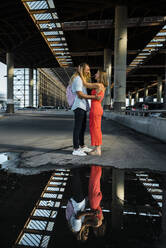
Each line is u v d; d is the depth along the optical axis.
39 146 4.28
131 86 92.38
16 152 3.61
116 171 2.36
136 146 4.32
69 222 1.10
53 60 46.16
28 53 39.75
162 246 0.89
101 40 31.31
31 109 54.47
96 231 1.01
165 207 1.36
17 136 6.02
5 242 0.91
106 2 18.48
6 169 2.43
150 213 1.25
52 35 30.06
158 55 42.34
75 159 3.03
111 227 1.05
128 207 1.34
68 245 0.88
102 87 3.30
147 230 1.03
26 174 2.20
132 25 25.67
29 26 26.44
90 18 25.41
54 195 1.55
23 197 1.51
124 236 0.97
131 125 8.79
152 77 70.62
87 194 1.60
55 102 98.56
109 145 4.46
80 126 3.37
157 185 1.87
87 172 2.31
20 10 21.27
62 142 4.87
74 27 26.91
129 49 37.09
